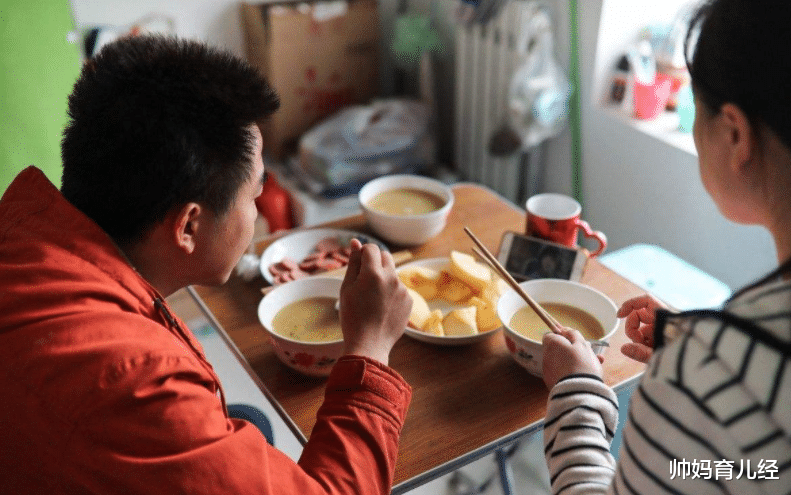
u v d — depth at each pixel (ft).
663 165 6.68
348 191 8.41
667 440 1.67
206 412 2.18
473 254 4.34
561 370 2.62
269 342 3.62
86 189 2.30
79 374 2.05
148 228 2.37
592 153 7.48
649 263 5.68
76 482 2.08
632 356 2.96
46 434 2.06
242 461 2.16
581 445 2.30
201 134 2.25
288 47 8.32
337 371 2.63
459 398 3.21
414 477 2.79
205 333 7.29
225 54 2.46
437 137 9.35
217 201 2.41
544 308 3.56
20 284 2.19
